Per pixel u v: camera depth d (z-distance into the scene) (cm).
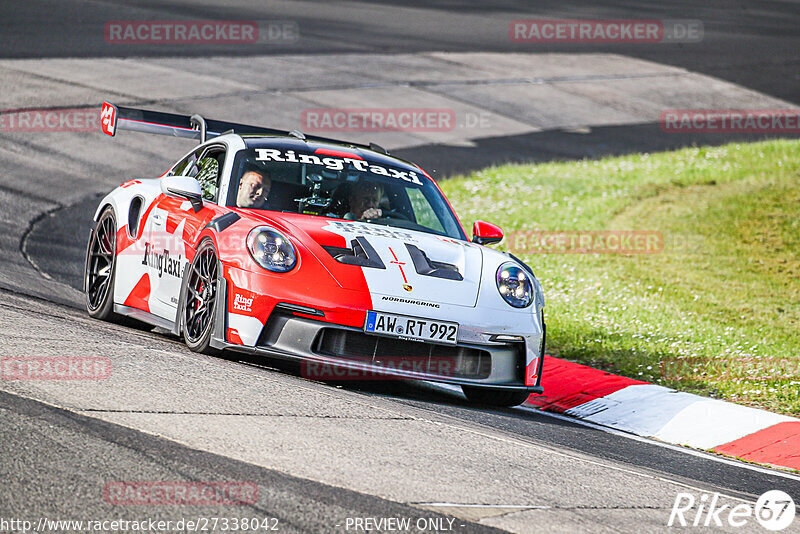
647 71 9719
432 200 2522
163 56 7531
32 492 1141
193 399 1603
